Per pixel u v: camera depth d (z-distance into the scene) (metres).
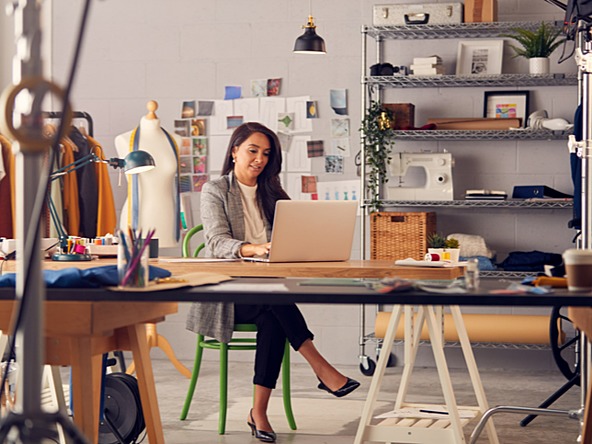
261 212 4.18
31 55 1.42
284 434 3.88
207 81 6.05
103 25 6.12
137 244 2.04
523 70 5.73
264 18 5.98
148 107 5.75
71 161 5.54
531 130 5.40
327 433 3.90
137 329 2.45
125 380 3.24
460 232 5.81
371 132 5.49
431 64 5.52
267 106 5.99
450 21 5.49
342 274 3.26
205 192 4.10
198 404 4.51
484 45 5.70
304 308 5.92
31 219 1.44
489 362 5.72
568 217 5.71
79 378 2.24
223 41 6.03
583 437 2.28
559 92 5.70
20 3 1.42
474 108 5.79
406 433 3.10
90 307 2.06
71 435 1.41
